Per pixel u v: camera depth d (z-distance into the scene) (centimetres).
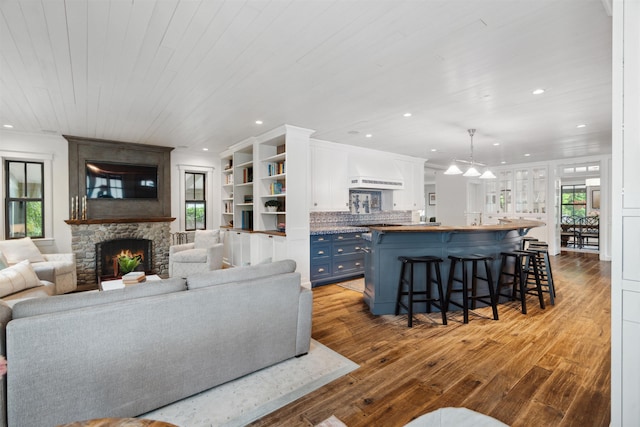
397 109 371
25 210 506
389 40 222
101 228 541
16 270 314
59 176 520
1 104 356
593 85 301
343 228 561
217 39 221
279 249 474
